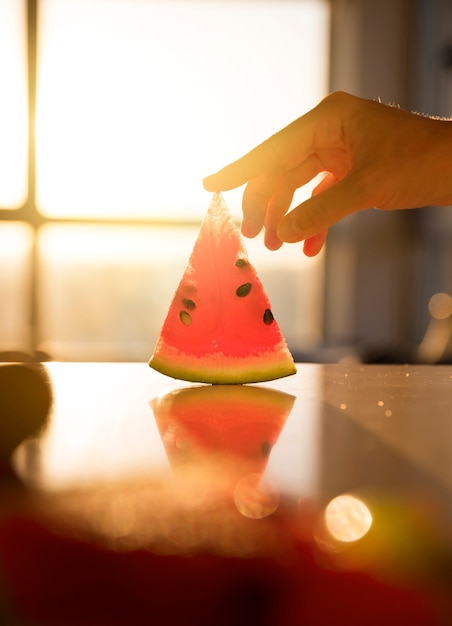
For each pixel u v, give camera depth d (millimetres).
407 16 2418
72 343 2398
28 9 2287
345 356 1548
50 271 2377
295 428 339
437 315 1425
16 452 293
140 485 245
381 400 419
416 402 414
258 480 252
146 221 2383
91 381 489
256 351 486
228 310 491
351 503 222
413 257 2482
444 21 2416
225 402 407
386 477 259
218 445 306
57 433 326
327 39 2457
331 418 363
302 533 195
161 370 482
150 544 187
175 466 273
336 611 161
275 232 601
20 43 2301
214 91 2387
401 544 188
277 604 163
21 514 208
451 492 239
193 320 489
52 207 2355
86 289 2396
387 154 520
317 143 566
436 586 168
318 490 240
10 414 334
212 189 562
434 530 198
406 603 165
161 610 158
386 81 2443
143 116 2379
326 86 2471
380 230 2492
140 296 2428
